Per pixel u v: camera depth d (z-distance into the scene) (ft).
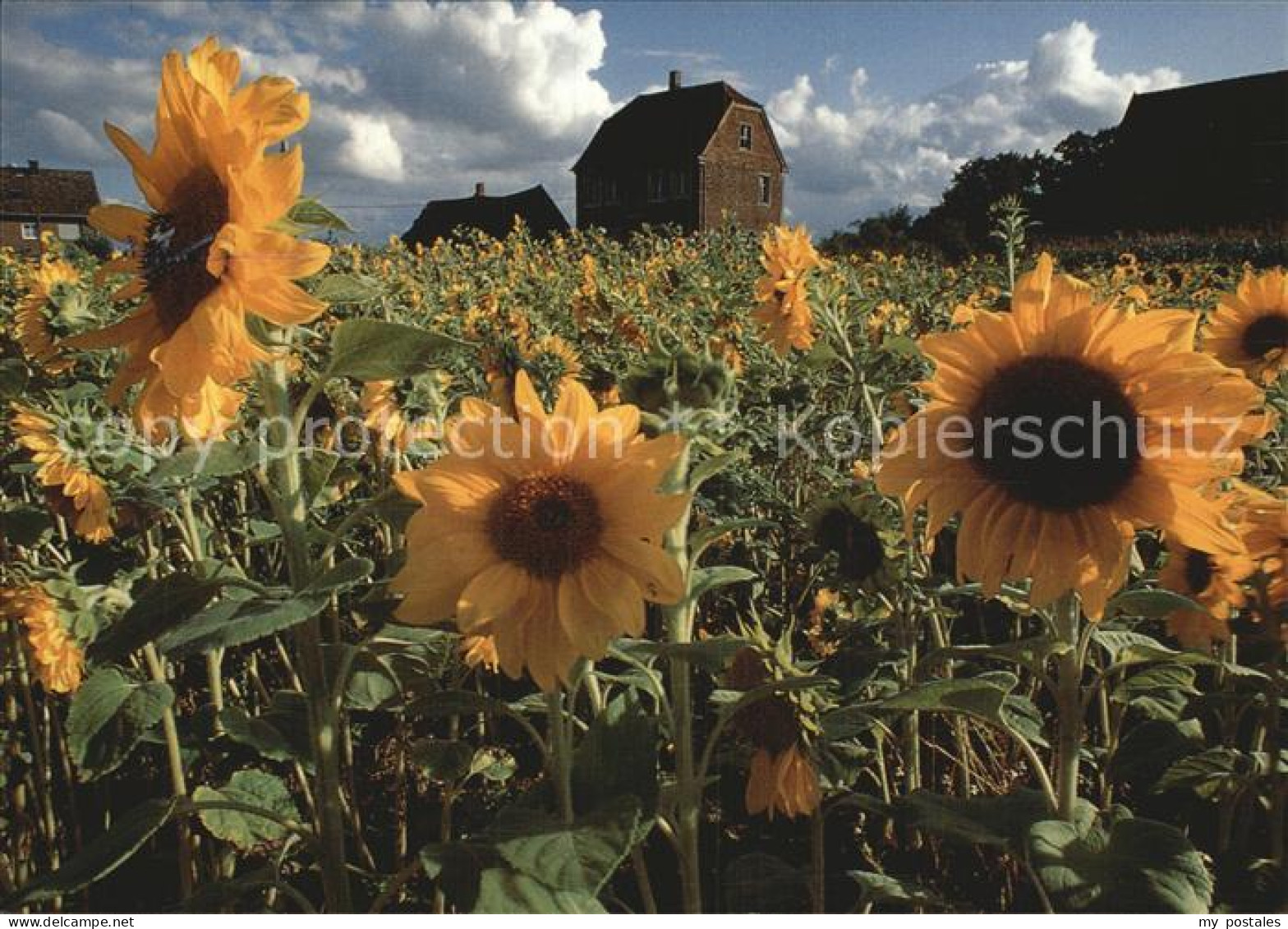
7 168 208.44
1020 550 6.39
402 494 6.41
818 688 7.48
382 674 8.68
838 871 10.00
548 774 7.18
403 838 10.44
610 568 5.61
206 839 10.27
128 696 8.30
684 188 159.43
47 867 10.52
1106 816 7.43
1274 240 76.84
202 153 6.11
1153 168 154.30
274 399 6.17
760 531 15.19
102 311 15.43
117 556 10.94
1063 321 6.33
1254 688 9.29
